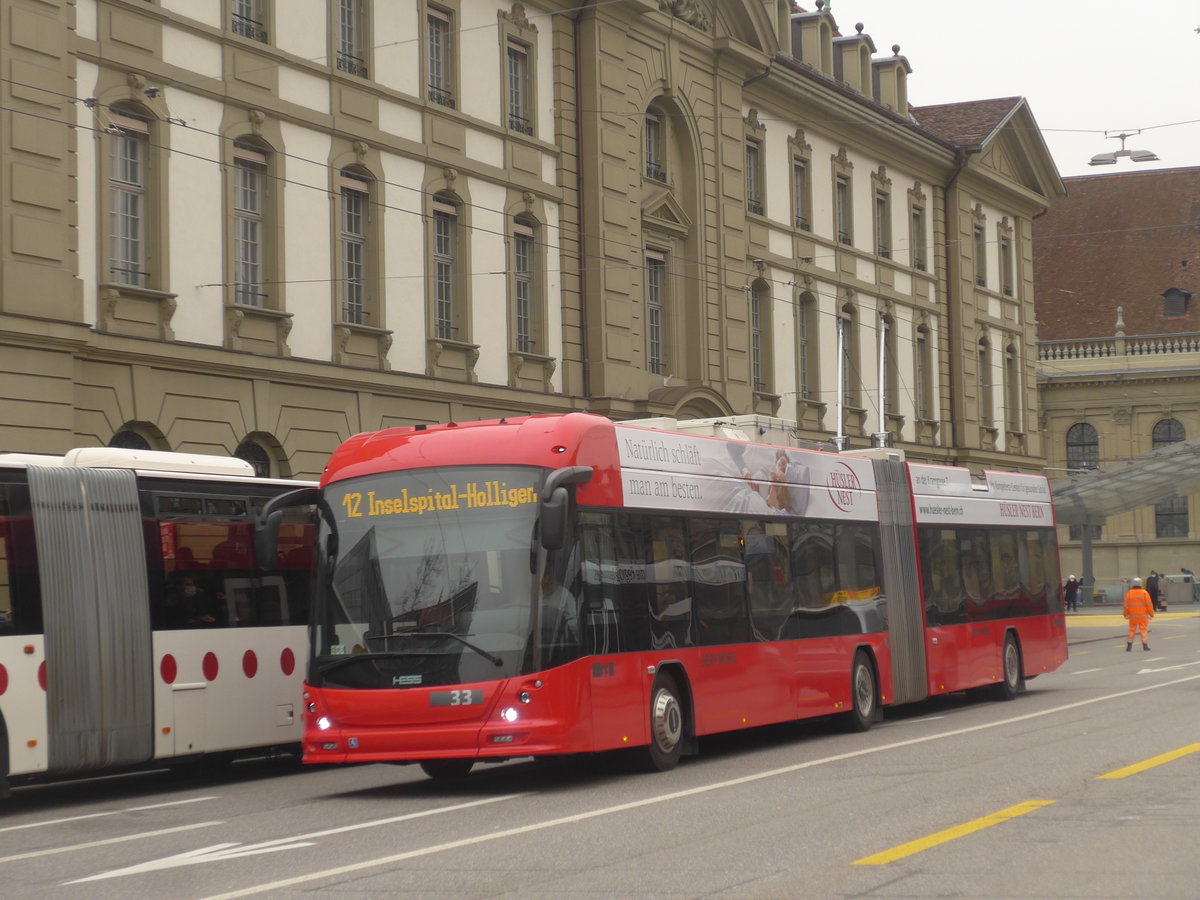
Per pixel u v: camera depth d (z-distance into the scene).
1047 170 59.94
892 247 49.50
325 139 28.62
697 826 11.76
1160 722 19.55
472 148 32.09
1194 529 77.19
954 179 53.25
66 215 23.58
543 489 14.46
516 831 11.82
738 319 40.03
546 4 34.31
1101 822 11.33
